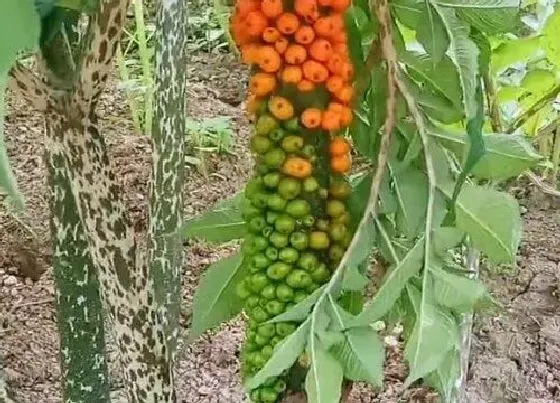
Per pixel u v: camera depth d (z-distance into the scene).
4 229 1.25
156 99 0.58
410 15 0.42
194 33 1.76
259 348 0.41
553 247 1.25
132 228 0.55
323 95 0.40
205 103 1.59
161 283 0.60
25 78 0.49
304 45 0.38
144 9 1.68
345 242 0.42
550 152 1.31
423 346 0.39
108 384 0.72
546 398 1.04
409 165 0.43
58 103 0.50
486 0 0.42
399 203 0.43
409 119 0.44
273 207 0.40
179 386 1.04
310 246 0.41
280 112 0.39
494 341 1.11
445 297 0.40
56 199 0.64
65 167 0.54
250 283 0.41
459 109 0.44
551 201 1.33
